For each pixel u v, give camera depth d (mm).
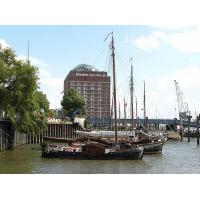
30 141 117500
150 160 70688
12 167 57781
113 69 71188
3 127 87625
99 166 60375
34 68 83875
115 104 70688
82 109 181625
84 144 72188
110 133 104750
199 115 126688
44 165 60562
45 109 134375
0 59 83375
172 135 157500
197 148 107688
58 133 138500
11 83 83125
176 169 58281
